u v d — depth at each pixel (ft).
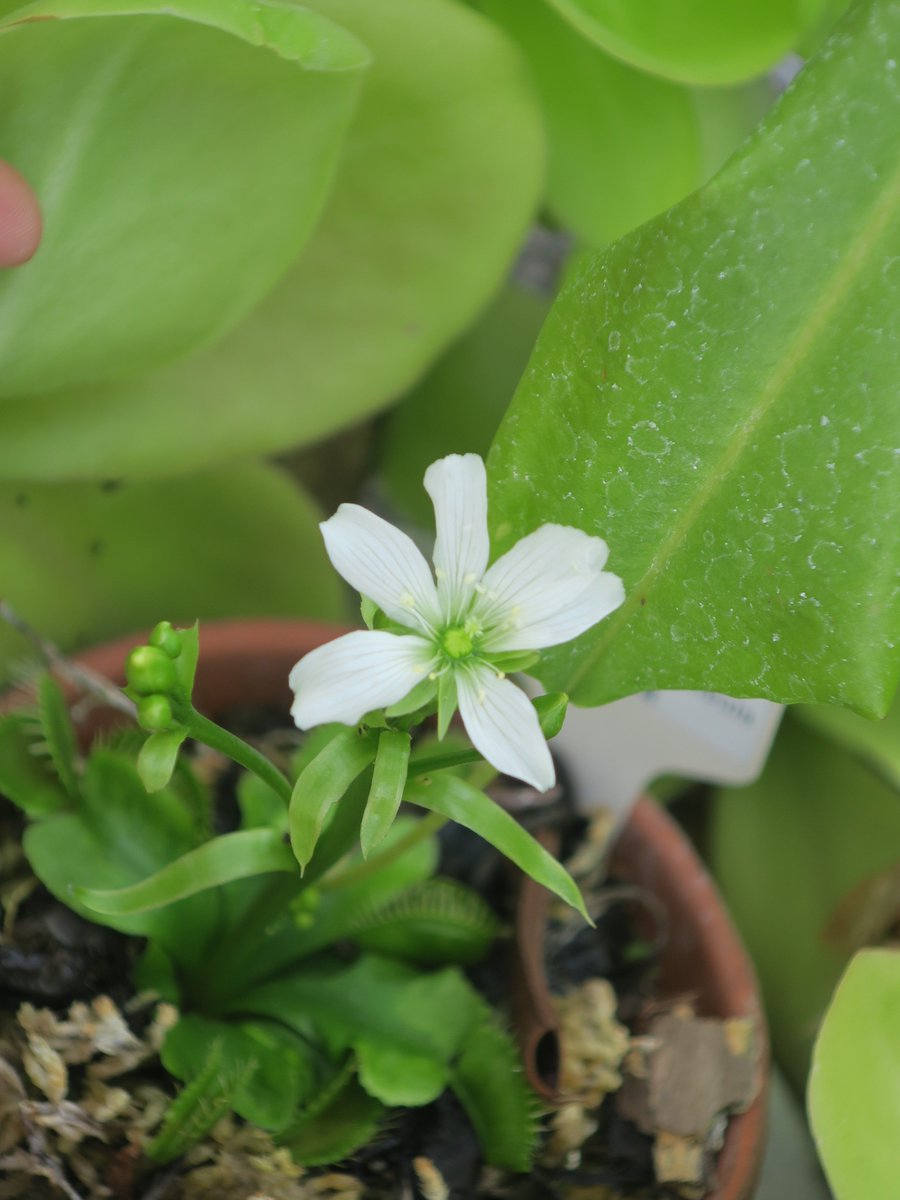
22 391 0.61
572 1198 0.60
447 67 0.61
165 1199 0.56
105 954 0.59
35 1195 0.56
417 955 0.62
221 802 0.65
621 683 0.53
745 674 0.52
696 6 0.65
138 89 0.54
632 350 0.49
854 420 0.48
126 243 0.58
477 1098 0.57
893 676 0.50
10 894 0.60
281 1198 0.56
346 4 0.58
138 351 0.61
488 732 0.48
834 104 0.46
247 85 0.55
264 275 0.62
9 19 0.50
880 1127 0.57
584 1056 0.60
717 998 0.63
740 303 0.48
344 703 0.47
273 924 0.57
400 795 0.47
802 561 0.50
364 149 0.64
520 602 0.49
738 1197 0.59
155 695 0.46
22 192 0.53
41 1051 0.55
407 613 0.49
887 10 0.45
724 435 0.50
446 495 0.48
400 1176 0.58
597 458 0.51
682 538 0.51
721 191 0.47
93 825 0.58
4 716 0.58
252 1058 0.54
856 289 0.47
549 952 0.64
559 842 0.65
